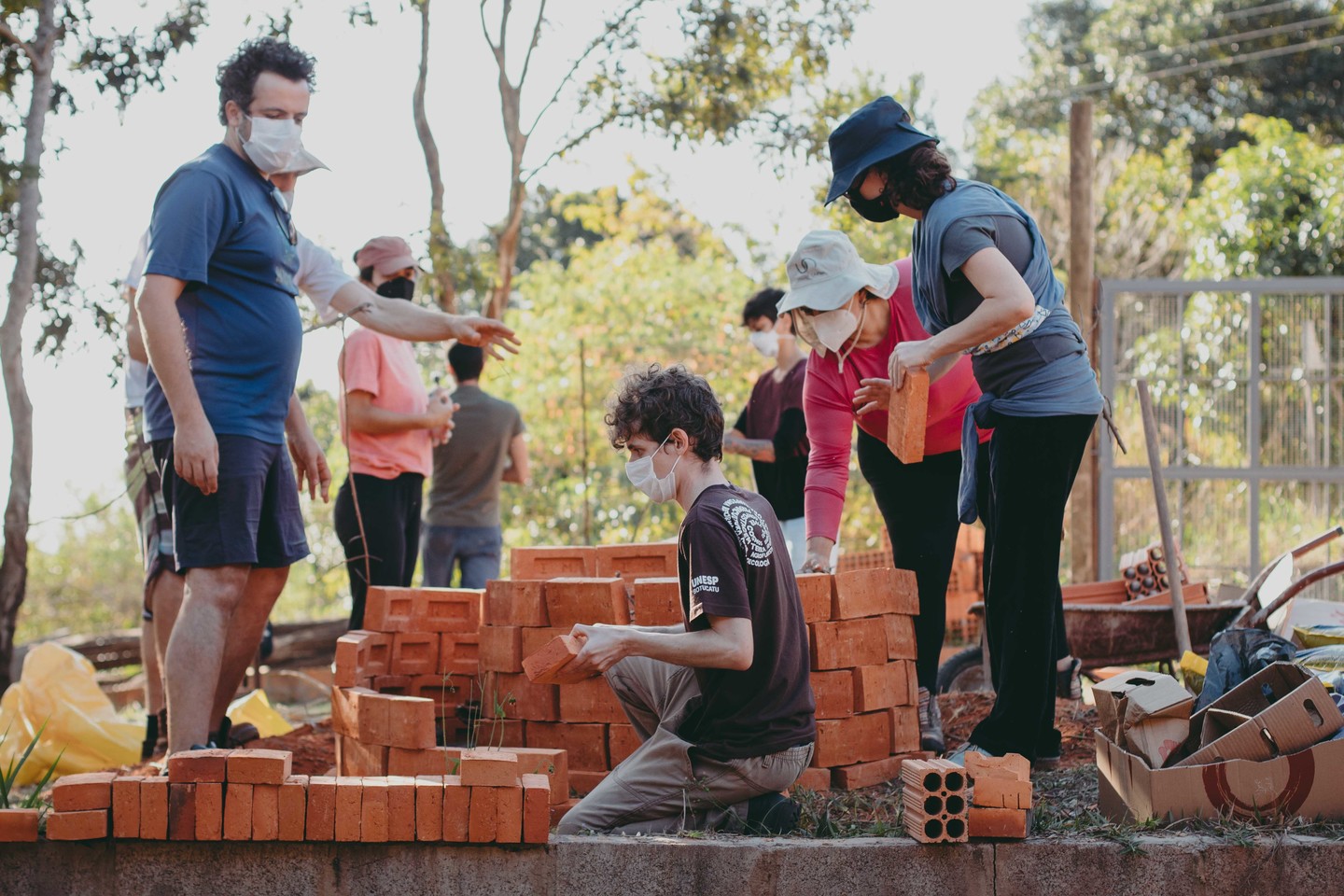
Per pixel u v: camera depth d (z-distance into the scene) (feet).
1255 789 10.57
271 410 13.55
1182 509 28.58
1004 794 10.11
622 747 13.37
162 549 16.61
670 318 40.93
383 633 14.75
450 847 10.14
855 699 13.66
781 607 11.08
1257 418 28.45
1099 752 11.82
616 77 35.19
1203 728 11.28
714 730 11.17
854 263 14.23
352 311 15.87
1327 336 28.35
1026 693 12.52
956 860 10.08
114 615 61.87
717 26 34.50
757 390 21.48
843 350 14.65
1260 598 18.78
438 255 32.71
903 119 12.44
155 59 25.04
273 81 13.61
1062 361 12.27
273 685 30.12
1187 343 28.84
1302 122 82.02
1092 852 10.05
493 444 23.52
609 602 13.46
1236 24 83.56
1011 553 12.50
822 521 15.25
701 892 10.11
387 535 19.80
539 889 10.14
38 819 10.17
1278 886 10.00
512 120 35.47
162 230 12.98
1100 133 85.87
